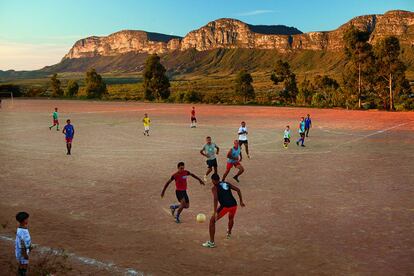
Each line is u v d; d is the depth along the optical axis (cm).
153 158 2148
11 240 1012
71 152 2348
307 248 943
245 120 4509
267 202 1327
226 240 999
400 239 991
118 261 877
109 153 2309
